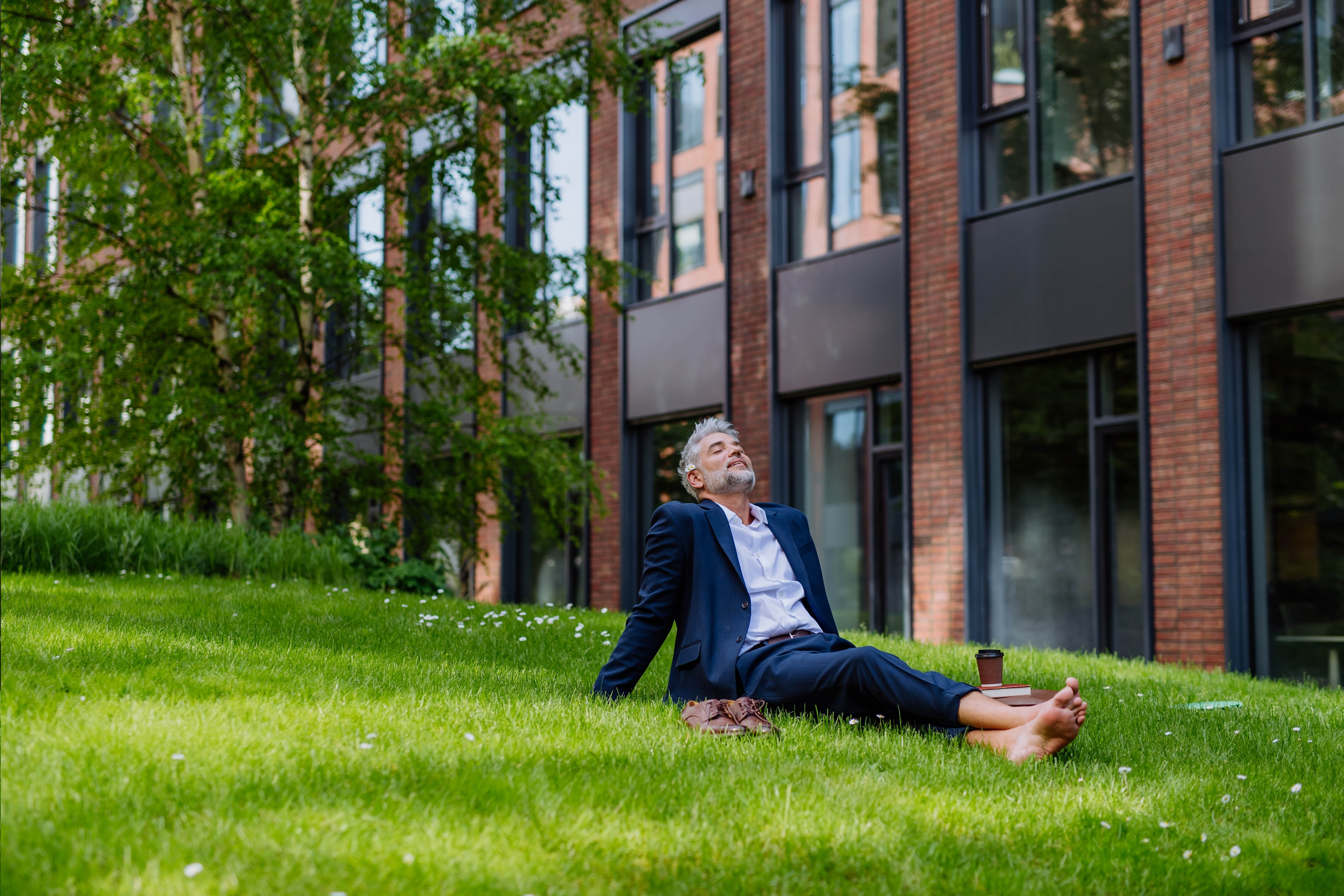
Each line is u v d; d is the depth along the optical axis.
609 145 17.59
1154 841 3.29
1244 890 3.00
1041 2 12.55
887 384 13.91
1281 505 10.58
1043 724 4.04
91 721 3.83
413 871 2.61
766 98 15.23
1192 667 10.09
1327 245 10.20
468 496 14.60
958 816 3.35
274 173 13.94
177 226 12.86
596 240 17.72
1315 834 3.52
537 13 17.36
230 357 14.20
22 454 13.70
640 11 17.03
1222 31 11.03
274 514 14.00
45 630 6.07
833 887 2.76
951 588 12.81
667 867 2.79
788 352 14.77
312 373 14.24
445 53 13.09
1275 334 10.70
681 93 16.64
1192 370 10.98
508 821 2.98
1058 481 12.20
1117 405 11.75
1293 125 10.66
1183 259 11.10
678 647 4.96
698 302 16.03
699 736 4.19
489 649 6.99
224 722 3.94
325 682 5.10
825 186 14.68
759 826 3.11
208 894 2.45
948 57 13.18
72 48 12.60
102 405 13.63
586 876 2.69
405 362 15.05
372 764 3.47
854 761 3.91
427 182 14.55
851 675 4.48
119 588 9.27
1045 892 2.86
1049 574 12.23
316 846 2.73
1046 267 12.17
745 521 5.18
